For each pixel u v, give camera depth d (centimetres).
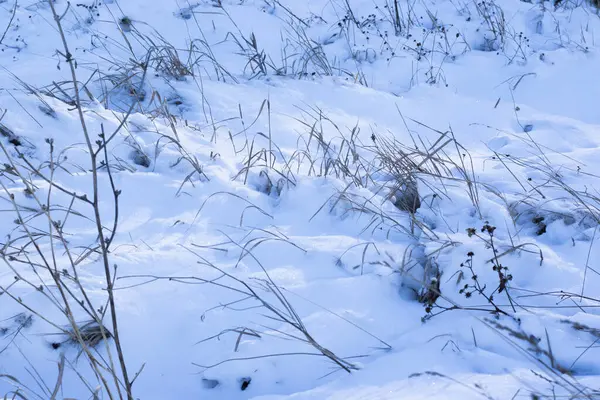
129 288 311
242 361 286
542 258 334
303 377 284
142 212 387
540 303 316
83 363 286
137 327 299
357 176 442
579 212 383
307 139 510
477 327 293
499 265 314
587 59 675
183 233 370
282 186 420
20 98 462
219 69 622
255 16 714
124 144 441
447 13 759
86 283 310
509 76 653
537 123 559
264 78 609
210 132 502
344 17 736
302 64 652
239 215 392
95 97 543
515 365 268
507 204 394
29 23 652
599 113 605
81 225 371
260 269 337
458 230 378
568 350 278
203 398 280
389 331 304
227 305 310
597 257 348
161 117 509
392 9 759
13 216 363
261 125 521
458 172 450
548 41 715
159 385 283
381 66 660
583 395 238
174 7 712
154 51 615
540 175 442
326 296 319
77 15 674
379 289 324
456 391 248
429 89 611
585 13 764
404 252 346
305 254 350
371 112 571
